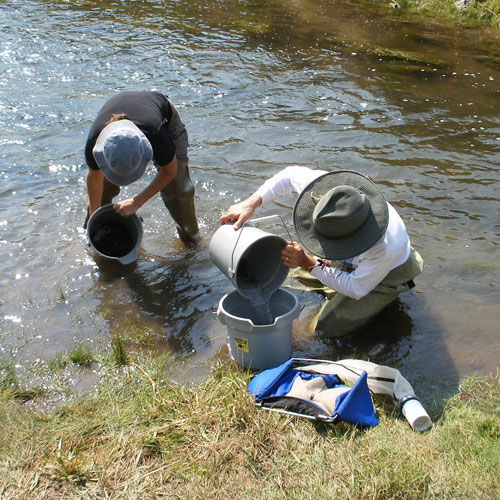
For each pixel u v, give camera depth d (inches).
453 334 155.3
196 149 258.2
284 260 141.9
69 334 155.7
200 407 125.6
